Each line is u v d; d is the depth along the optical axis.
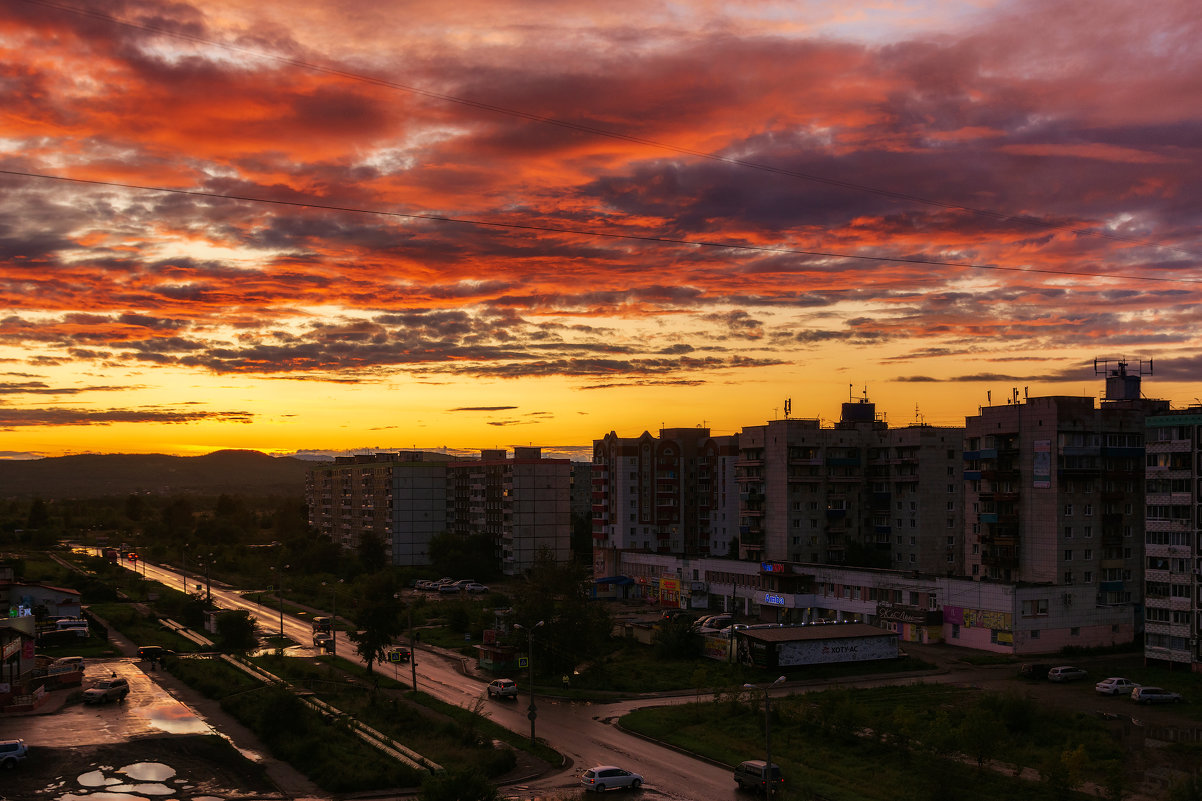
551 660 106.75
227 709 87.88
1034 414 123.88
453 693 97.75
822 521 163.12
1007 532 125.88
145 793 63.16
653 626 127.88
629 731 80.50
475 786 52.09
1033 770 67.38
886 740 73.56
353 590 180.62
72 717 84.75
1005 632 114.44
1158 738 76.56
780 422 162.50
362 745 74.62
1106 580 122.31
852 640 108.12
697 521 194.12
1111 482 124.12
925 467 158.50
